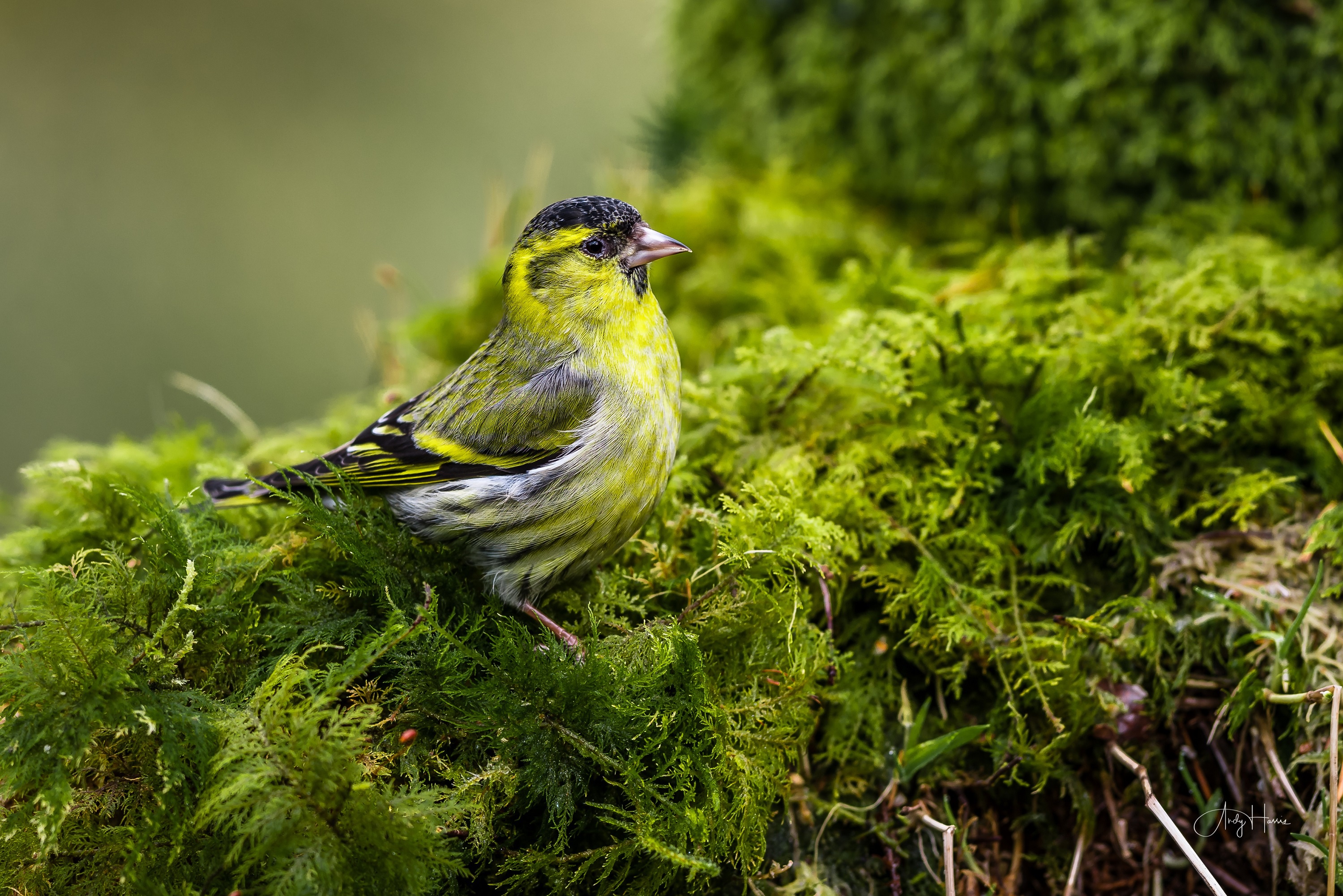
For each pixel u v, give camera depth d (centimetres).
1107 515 586
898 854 528
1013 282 720
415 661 486
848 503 585
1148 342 648
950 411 621
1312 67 806
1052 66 874
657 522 598
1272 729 528
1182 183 864
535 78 1641
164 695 450
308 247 1500
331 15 1648
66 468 613
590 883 487
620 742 475
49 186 1495
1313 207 838
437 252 1485
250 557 537
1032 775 533
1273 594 550
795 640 524
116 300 1432
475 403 577
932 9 916
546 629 543
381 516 535
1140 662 553
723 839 473
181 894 428
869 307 752
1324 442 605
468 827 470
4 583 599
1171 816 539
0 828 422
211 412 1383
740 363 685
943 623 544
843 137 1026
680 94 1128
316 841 407
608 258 583
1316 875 502
